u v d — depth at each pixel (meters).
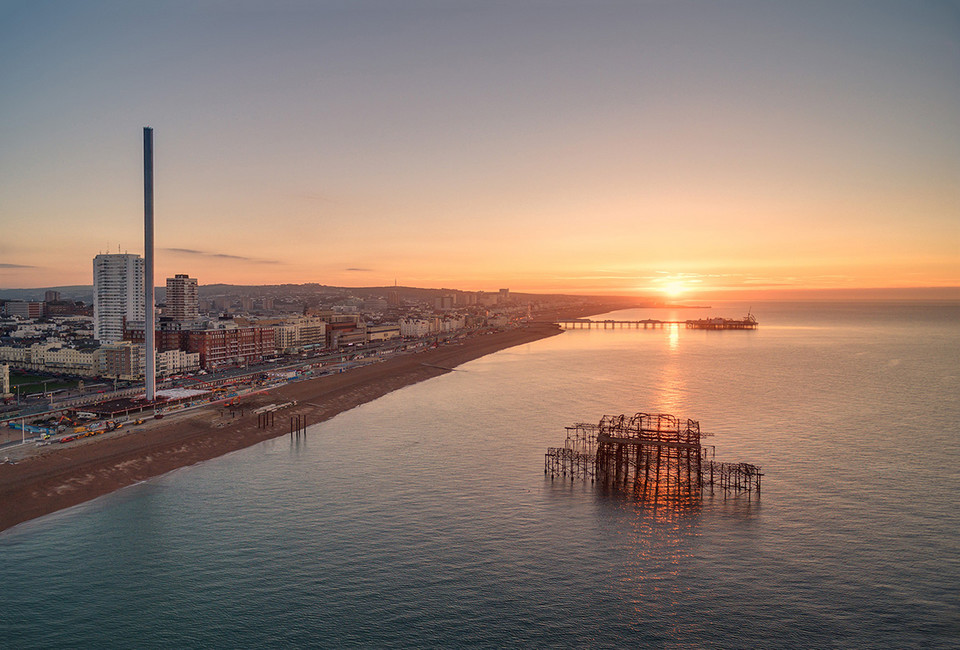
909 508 117.75
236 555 97.75
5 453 144.50
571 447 163.25
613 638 76.88
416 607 83.00
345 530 107.25
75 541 103.19
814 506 119.00
